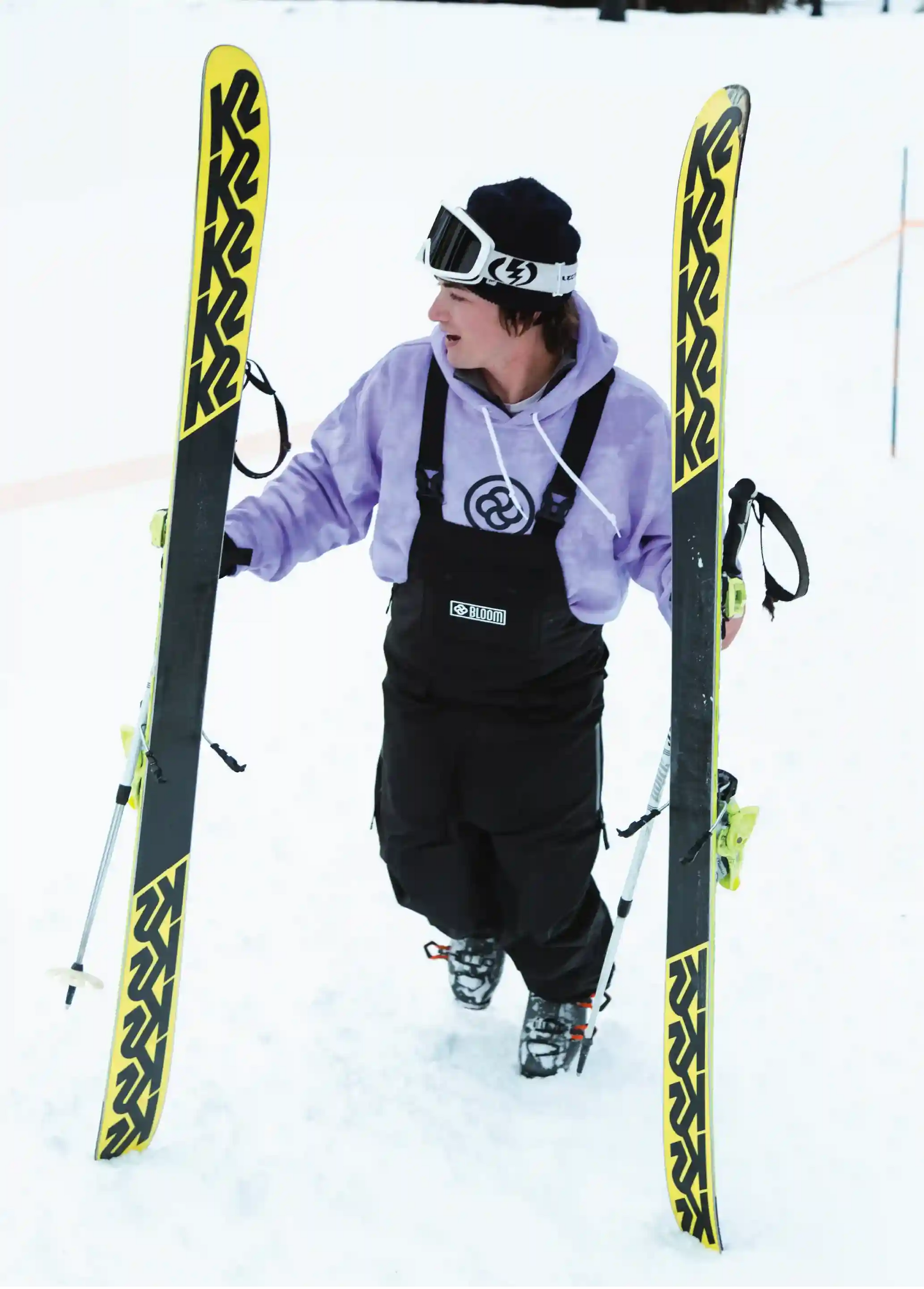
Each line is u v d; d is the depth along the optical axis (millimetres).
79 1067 3070
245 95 2549
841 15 22656
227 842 4203
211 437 2584
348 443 2807
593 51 18969
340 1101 3000
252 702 5246
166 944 2672
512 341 2561
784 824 4434
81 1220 2596
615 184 14383
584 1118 2984
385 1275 2506
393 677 2846
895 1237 2662
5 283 10883
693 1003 2576
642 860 2824
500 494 2643
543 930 2924
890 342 10750
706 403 2461
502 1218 2666
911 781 4719
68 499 7324
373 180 14203
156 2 18828
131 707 5211
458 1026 3305
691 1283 2512
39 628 5848
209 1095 3004
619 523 2672
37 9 18094
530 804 2783
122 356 9625
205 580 2602
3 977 3453
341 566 6656
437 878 2957
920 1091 3143
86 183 13328
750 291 12141
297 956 3604
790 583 6438
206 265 2551
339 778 4672
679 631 2541
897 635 5898
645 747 4949
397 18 19547
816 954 3711
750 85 17844
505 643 2697
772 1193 2789
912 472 8008
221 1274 2494
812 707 5270
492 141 15602
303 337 10117
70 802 4488
